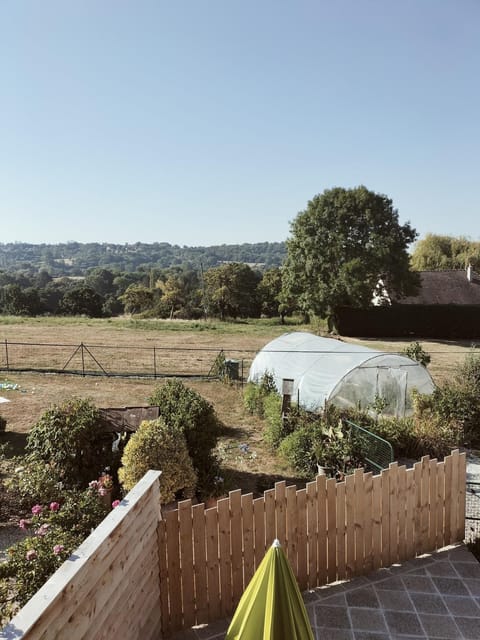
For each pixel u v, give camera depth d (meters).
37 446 8.51
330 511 5.34
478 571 5.67
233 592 4.91
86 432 8.42
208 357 26.34
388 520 5.71
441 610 5.01
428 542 6.05
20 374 20.83
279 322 45.66
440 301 41.94
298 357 15.38
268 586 2.99
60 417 8.59
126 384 19.45
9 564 4.40
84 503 6.01
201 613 4.79
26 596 4.07
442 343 33.78
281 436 11.91
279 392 14.78
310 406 13.36
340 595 5.25
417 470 5.83
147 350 28.12
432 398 13.23
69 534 4.96
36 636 2.54
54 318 42.72
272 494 4.98
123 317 58.81
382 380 13.41
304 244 35.34
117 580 3.59
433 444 11.20
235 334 35.47
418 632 4.70
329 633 4.69
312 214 35.47
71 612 2.92
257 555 4.98
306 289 36.38
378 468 9.44
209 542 4.71
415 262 63.84
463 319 36.16
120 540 3.65
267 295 56.22
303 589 5.32
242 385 19.17
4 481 8.37
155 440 7.38
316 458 10.27
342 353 14.62
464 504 6.27
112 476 8.45
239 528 4.85
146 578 4.18
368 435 10.30
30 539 4.78
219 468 9.60
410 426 11.57
